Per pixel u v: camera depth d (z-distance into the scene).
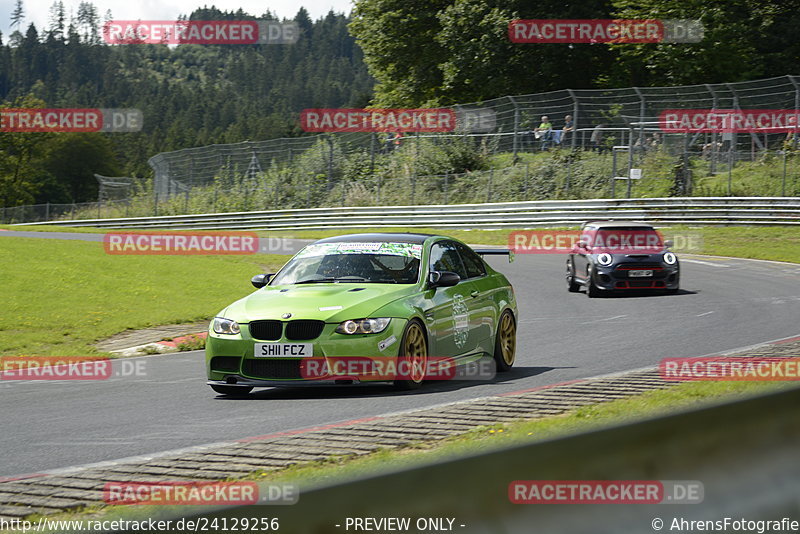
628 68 170.62
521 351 40.81
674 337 42.72
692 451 3.57
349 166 166.75
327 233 145.75
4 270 69.69
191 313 58.41
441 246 34.06
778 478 3.67
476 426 21.17
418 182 153.38
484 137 156.12
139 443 22.02
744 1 164.00
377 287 30.95
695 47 155.12
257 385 29.06
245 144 178.62
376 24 199.38
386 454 18.05
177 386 33.31
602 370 33.06
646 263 64.94
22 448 21.98
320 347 28.56
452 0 193.38
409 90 199.62
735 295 63.03
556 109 145.50
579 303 63.28
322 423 23.89
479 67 174.50
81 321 53.88
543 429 19.53
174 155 190.62
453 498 3.22
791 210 110.94
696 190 124.44
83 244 94.12
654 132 136.50
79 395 31.72
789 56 161.12
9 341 47.53
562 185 137.38
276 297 30.52
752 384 23.66
